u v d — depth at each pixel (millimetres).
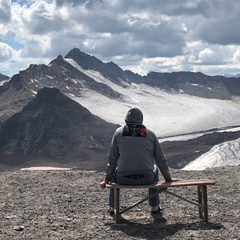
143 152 4738
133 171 4730
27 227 4660
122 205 5836
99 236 4270
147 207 5676
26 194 6707
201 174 8742
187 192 6734
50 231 4480
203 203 4801
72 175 8586
